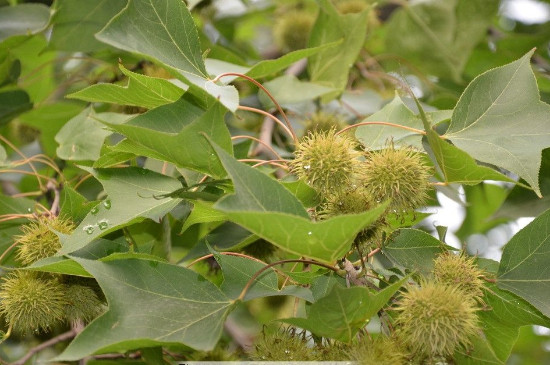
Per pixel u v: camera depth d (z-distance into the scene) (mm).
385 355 797
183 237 1002
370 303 782
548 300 829
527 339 1301
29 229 877
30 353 953
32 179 1098
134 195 842
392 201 829
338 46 1000
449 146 806
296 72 1070
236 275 829
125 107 958
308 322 787
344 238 766
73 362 998
